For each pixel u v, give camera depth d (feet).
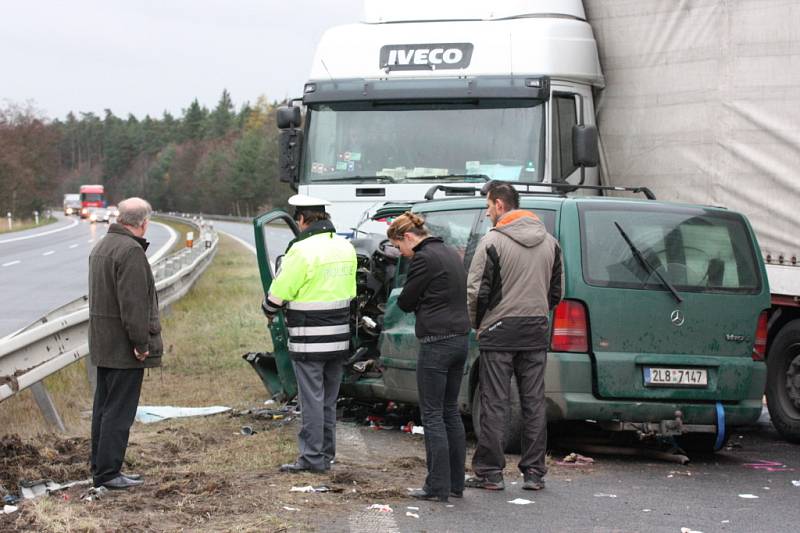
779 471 29.99
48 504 23.59
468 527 22.80
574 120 44.86
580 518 23.80
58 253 152.25
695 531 22.67
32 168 423.23
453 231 34.63
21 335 30.60
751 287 31.76
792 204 35.09
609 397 30.04
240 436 33.47
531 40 45.01
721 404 31.04
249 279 103.04
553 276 27.73
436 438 25.26
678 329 30.63
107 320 25.99
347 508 24.14
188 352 53.47
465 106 45.55
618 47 43.73
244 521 22.53
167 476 27.02
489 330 26.91
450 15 47.47
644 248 30.83
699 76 38.93
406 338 34.40
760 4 36.35
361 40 47.03
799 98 35.12
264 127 558.15
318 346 28.27
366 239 39.01
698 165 39.04
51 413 33.09
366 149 46.11
